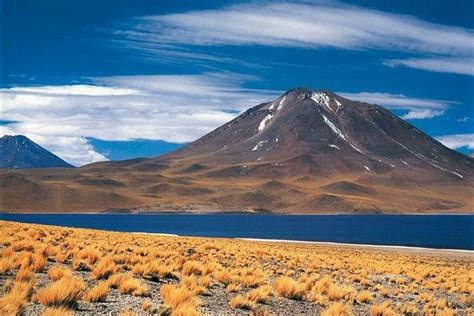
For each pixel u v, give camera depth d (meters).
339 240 143.75
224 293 19.27
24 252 19.77
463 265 53.12
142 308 14.52
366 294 21.81
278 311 17.36
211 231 194.00
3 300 12.40
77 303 14.20
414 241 144.25
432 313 20.44
